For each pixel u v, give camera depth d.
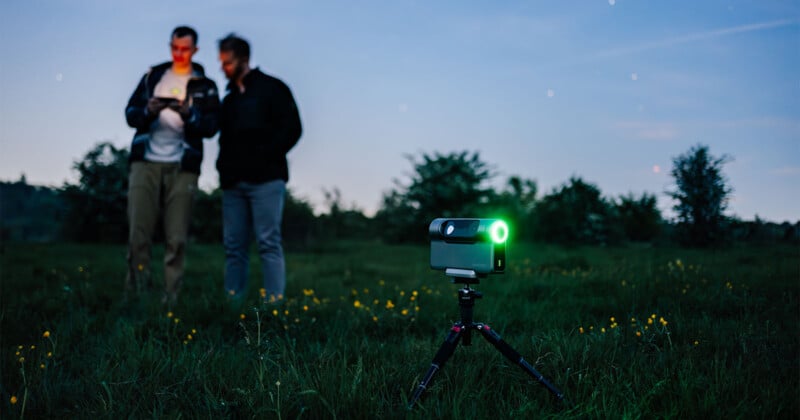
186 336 3.41
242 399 2.22
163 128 4.68
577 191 16.02
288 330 3.54
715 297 4.06
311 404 2.13
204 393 2.36
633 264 6.73
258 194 4.67
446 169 20.19
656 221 15.23
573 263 7.32
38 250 10.98
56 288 5.21
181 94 4.70
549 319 3.60
